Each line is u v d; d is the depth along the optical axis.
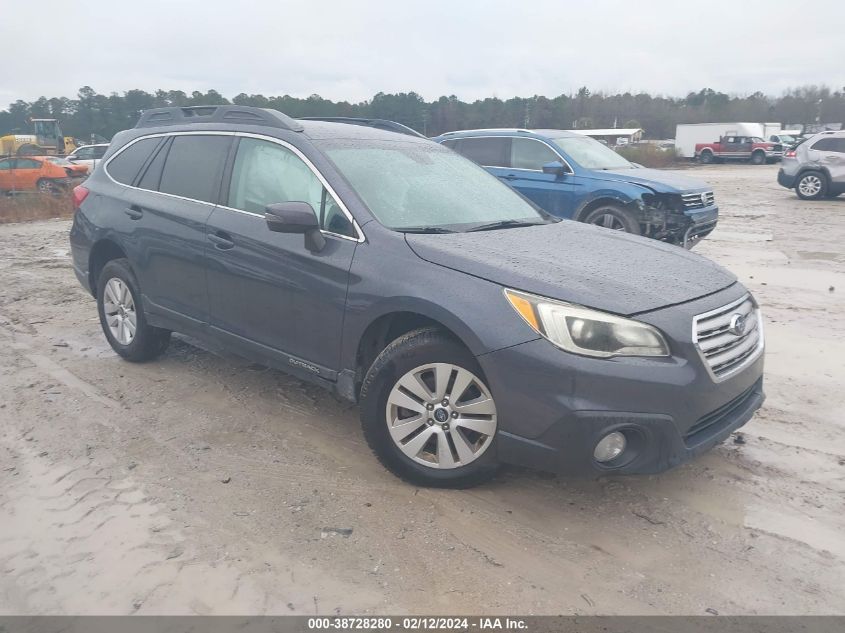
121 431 4.31
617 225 9.38
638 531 3.27
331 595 2.84
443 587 2.89
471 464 3.48
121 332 5.45
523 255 3.59
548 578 2.95
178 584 2.90
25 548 3.14
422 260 3.54
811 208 16.92
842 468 3.84
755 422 4.42
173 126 5.19
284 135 4.32
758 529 3.28
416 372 3.50
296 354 4.07
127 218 5.13
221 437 4.23
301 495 3.57
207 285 4.52
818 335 6.23
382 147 4.53
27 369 5.41
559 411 3.08
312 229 3.80
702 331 3.26
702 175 32.78
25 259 10.57
